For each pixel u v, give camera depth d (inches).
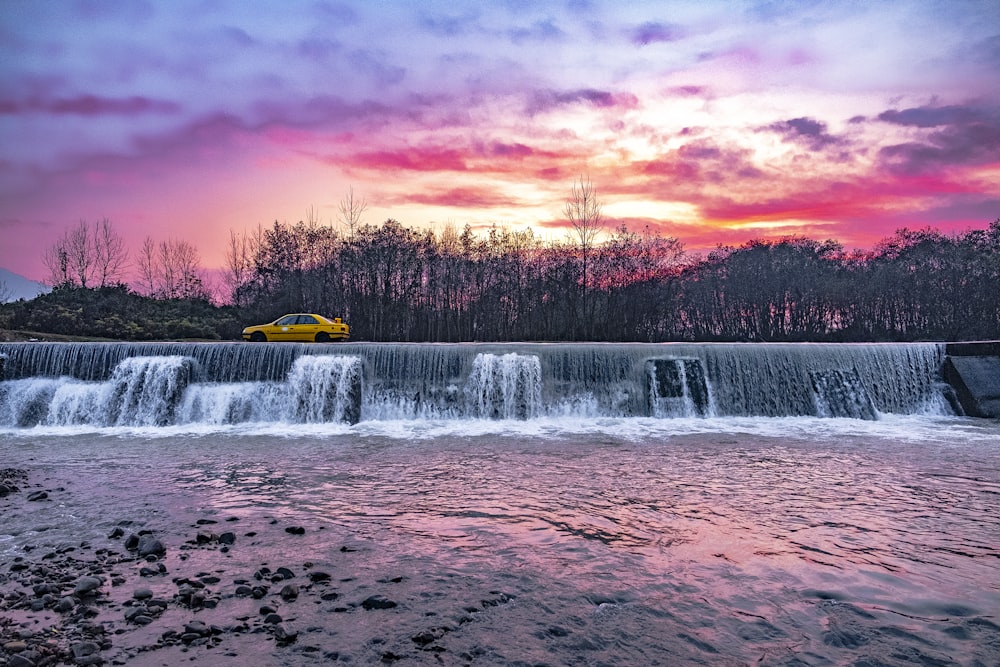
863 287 1968.5
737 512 327.3
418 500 351.3
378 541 279.0
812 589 226.1
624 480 399.5
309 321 1071.6
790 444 531.5
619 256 1827.0
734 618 202.2
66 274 1942.7
